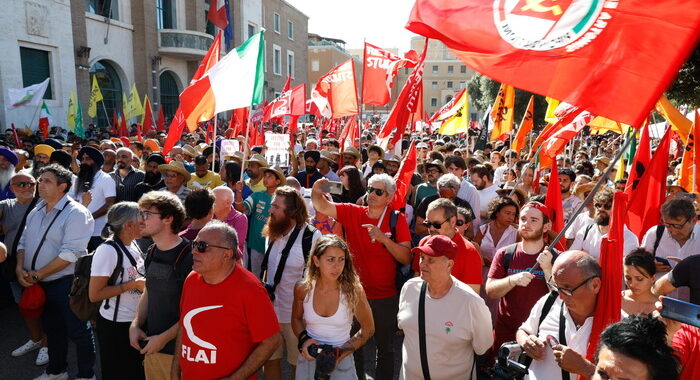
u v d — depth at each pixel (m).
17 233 4.43
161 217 3.07
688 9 2.29
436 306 2.93
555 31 2.56
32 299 4.01
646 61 2.35
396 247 3.83
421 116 8.66
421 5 2.96
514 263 3.70
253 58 5.86
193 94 6.25
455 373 2.93
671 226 3.90
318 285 3.22
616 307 2.38
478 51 2.74
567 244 5.43
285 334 3.90
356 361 4.23
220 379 2.66
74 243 4.14
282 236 4.02
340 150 10.83
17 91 15.80
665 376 1.64
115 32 24.00
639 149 4.62
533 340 2.52
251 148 10.05
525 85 2.58
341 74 9.07
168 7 27.67
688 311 1.71
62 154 6.70
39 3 19.05
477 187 6.30
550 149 6.28
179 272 3.06
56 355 4.21
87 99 21.86
